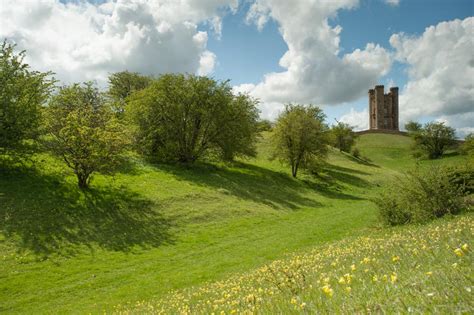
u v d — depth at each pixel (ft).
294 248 88.53
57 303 61.11
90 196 107.55
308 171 225.56
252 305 23.11
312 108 215.31
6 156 114.52
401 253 30.96
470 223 46.29
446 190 79.51
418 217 80.69
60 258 76.84
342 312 15.33
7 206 89.86
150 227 100.94
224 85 181.88
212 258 84.79
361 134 498.69
